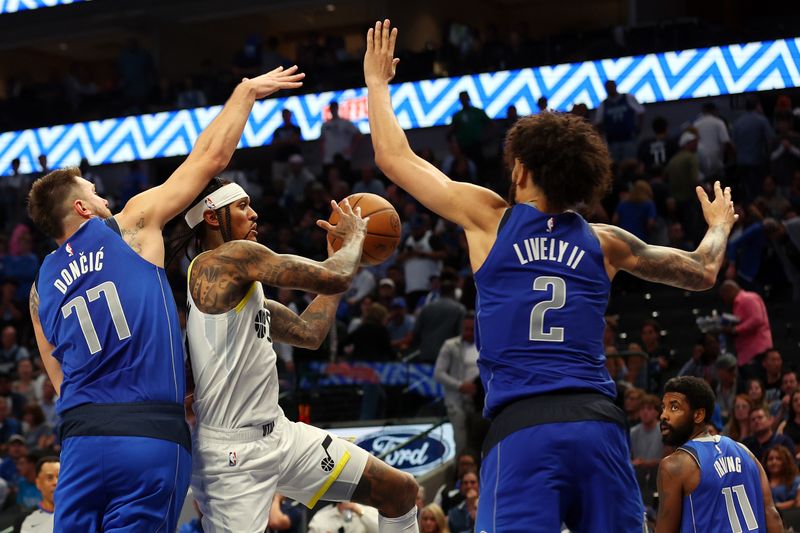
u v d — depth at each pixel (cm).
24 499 1128
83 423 424
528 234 397
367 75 445
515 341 392
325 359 1349
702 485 540
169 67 2862
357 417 1223
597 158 399
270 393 466
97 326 432
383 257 511
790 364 1388
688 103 2089
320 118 2353
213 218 477
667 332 1530
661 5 2608
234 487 455
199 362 453
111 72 3303
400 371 1237
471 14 2970
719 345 1264
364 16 3058
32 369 1498
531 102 2202
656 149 1833
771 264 1552
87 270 438
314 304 522
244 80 478
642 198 1587
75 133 2566
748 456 559
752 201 1733
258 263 445
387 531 506
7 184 2369
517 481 381
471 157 2008
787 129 1802
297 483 480
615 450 386
